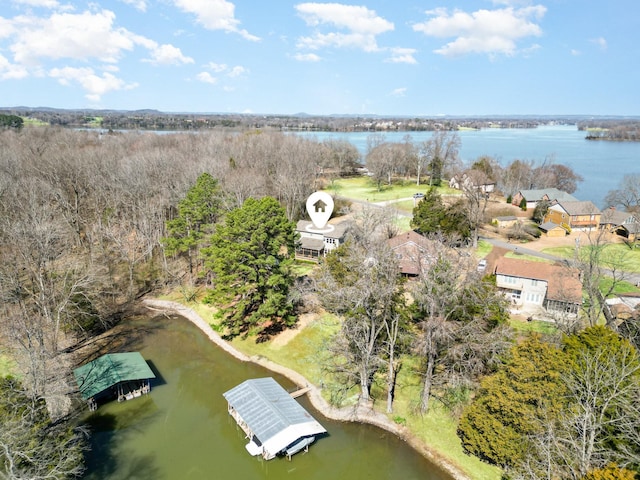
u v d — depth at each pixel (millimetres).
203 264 63156
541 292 50406
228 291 43219
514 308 49969
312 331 46219
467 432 29406
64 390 34719
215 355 44219
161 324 50781
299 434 30125
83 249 62719
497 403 27375
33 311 46031
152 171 77750
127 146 113500
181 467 30078
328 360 41188
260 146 106688
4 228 46844
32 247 44906
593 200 114812
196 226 61281
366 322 34656
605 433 24062
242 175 77250
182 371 41531
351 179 138125
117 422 34438
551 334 38438
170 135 145000
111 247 65250
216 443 32531
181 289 57906
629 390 23734
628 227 75625
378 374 38469
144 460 30594
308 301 50656
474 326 31359
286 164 93688
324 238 67750
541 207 89062
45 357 34469
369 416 34125
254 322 47000
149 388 38625
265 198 46219
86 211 72000
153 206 66500
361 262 36125
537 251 69188
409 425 32938
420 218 69250
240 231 43344
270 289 44844
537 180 116875
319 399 36438
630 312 44156
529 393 26312
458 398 34406
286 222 46625
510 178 116000
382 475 29234
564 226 79750
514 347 29625
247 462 30750
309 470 29969
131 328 49719
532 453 25641
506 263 53375
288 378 39719
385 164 120750
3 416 24266
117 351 44906
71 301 47500
